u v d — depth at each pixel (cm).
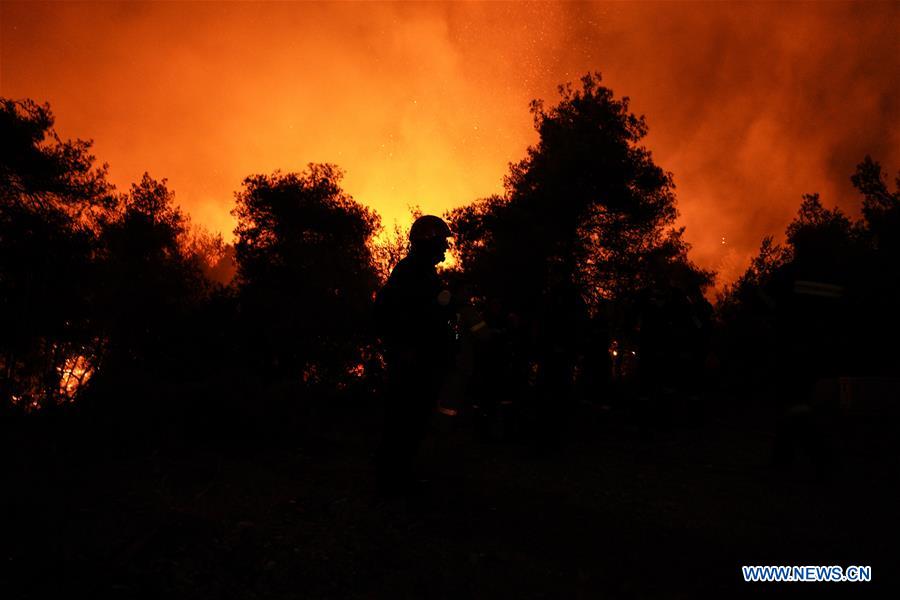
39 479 398
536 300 1155
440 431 519
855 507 465
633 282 1208
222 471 471
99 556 314
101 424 516
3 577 285
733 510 458
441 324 463
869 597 323
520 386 729
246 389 617
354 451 580
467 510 438
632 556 371
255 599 298
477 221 1279
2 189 1398
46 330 1271
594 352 888
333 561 342
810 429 528
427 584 325
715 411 948
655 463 606
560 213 1201
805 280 534
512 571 345
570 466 588
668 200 1245
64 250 1397
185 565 318
